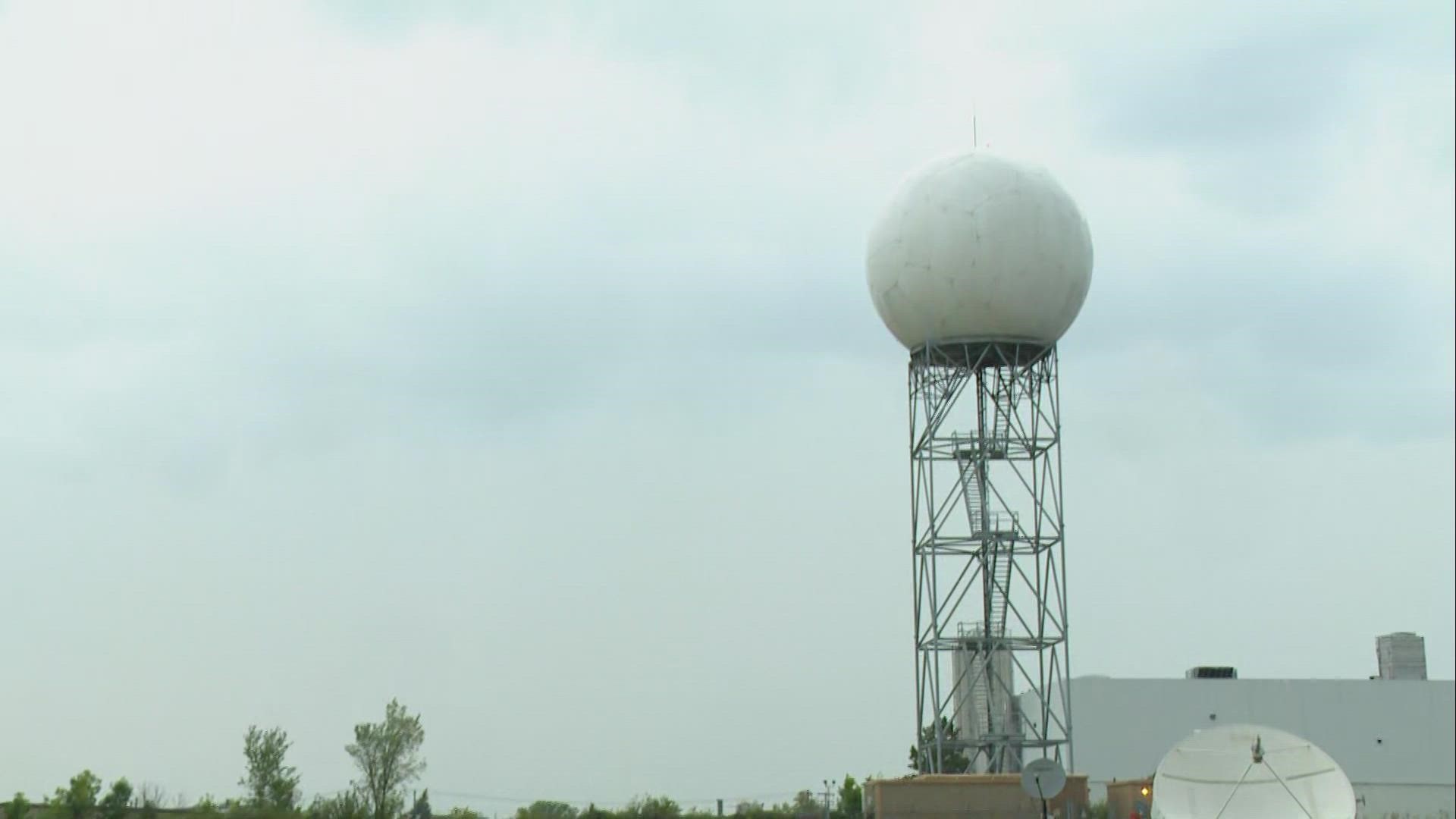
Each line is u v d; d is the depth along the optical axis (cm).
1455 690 11894
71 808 9644
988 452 8581
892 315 8638
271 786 10262
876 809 7925
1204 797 6812
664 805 11350
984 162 8562
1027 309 8388
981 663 8794
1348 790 6644
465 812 11056
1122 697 11844
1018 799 7912
